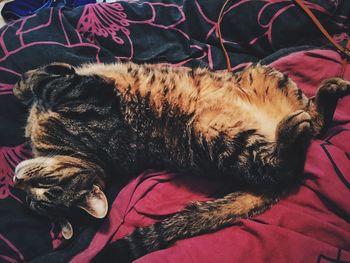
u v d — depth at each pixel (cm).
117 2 53
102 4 53
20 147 47
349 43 49
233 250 38
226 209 41
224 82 45
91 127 44
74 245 42
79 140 44
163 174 46
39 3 64
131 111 45
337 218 39
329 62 48
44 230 44
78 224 44
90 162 46
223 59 53
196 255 38
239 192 42
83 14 51
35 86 43
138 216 43
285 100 43
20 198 45
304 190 40
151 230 40
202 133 42
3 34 48
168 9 53
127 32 52
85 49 49
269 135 41
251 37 53
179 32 53
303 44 53
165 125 44
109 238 42
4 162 46
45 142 45
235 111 43
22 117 47
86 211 43
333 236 38
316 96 42
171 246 40
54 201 43
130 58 51
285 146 38
